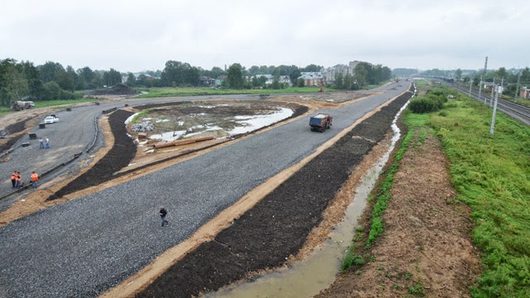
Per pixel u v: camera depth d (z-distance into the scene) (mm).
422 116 68688
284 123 58250
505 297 15094
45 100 107062
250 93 133250
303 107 84812
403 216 22500
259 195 27547
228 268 18547
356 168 35750
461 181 28531
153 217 23812
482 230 20578
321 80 189750
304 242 21656
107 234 21594
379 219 22875
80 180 30703
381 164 37625
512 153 37750
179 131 56469
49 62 177125
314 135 48781
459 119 60438
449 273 16922
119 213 24359
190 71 183875
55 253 19578
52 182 30328
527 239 19578
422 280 16125
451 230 20922
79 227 22406
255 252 20125
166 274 17688
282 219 24109
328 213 25625
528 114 67250
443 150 39312
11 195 27609
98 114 71750
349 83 163250
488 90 137500
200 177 31453
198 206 25562
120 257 19281
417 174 30453
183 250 19953
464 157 35562
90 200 26375
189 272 17922
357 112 73062
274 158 37344
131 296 16234
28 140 48156
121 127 58344
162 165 35188
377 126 57656
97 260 18969
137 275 17828
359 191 30031
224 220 23484
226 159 36781
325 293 16719
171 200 26547
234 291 17094
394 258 17984
